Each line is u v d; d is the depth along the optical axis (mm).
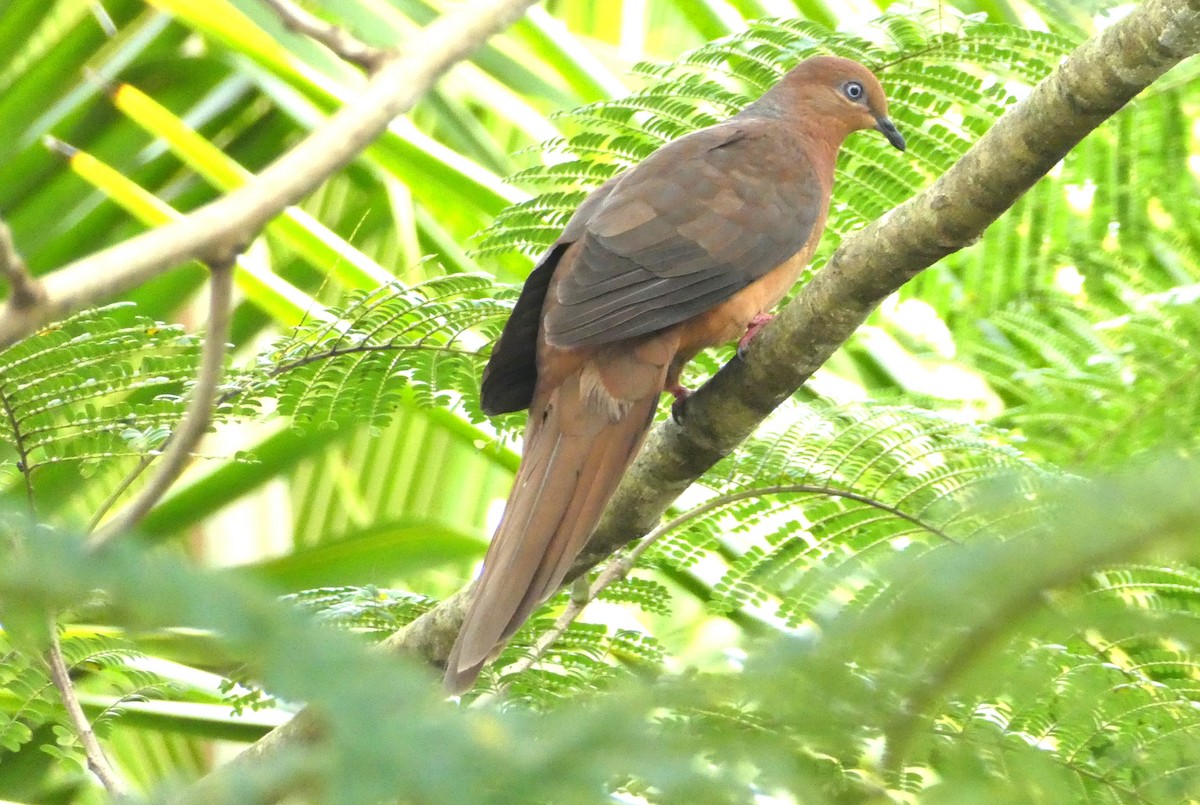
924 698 2363
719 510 7629
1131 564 2254
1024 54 8477
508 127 13609
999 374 9836
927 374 11461
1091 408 8781
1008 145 5980
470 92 11672
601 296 7070
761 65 8828
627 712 2232
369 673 2008
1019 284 9594
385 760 1925
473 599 6109
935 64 8688
